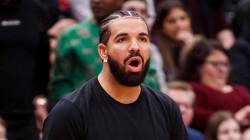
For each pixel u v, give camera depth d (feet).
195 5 50.47
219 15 51.24
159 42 41.47
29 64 36.60
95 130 18.94
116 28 18.97
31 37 36.55
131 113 19.20
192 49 40.24
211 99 39.86
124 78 18.97
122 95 19.25
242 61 45.32
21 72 36.27
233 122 37.37
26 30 36.47
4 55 36.11
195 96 39.86
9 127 36.19
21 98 36.27
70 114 18.99
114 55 18.97
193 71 40.29
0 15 36.19
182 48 40.96
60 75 34.55
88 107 19.07
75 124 18.93
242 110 40.22
